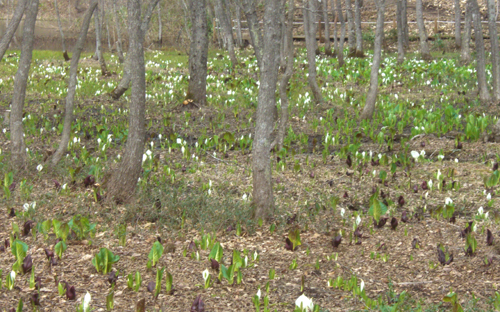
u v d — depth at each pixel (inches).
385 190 335.3
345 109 556.4
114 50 1316.4
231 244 253.6
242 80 758.5
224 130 518.6
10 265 223.0
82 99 650.2
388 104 570.3
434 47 1250.0
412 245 245.4
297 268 224.4
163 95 657.0
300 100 610.9
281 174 368.8
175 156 423.2
